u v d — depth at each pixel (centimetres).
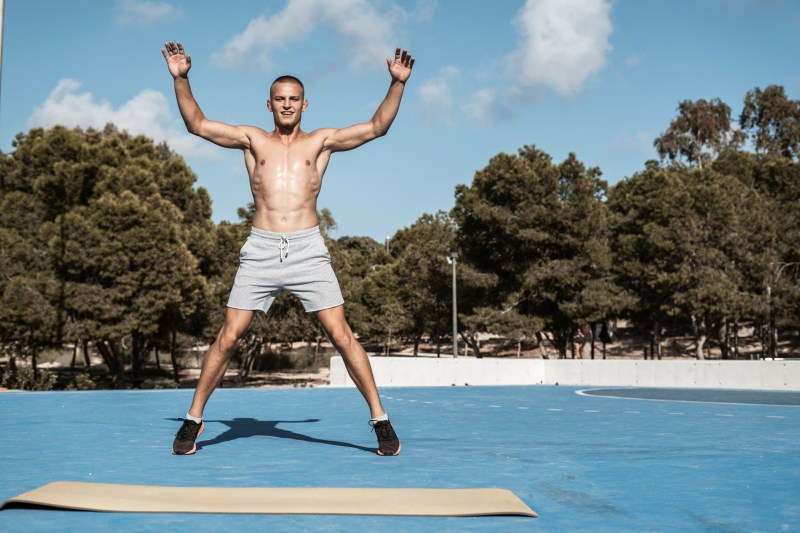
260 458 518
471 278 4400
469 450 571
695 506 355
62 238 3506
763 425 788
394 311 6019
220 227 4591
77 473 445
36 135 4294
